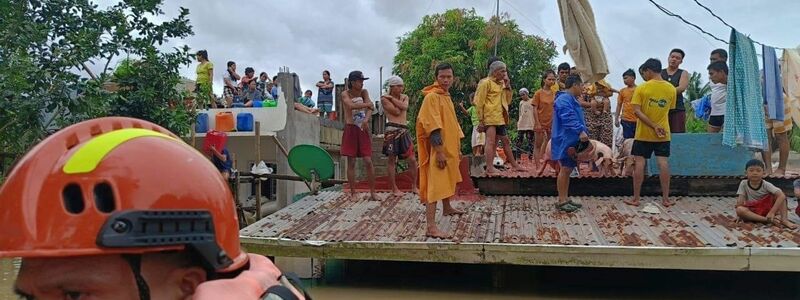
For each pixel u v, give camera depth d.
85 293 1.12
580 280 7.02
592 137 9.91
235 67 14.55
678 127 8.70
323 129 15.77
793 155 15.25
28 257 1.06
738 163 8.30
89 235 1.05
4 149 8.09
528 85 20.84
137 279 1.13
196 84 12.92
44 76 7.57
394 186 8.91
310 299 1.51
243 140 13.69
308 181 10.18
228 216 1.24
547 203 8.14
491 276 7.22
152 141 1.16
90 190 1.07
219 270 1.20
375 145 16.89
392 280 7.17
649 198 8.25
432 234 6.47
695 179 8.30
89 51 7.90
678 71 8.75
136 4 8.63
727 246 5.83
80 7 8.39
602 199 8.29
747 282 6.97
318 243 6.52
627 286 6.81
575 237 6.36
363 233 6.78
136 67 8.72
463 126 20.67
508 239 6.33
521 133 10.86
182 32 8.98
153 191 1.09
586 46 9.05
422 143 6.37
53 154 1.12
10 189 1.10
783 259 5.68
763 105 8.23
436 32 21.75
